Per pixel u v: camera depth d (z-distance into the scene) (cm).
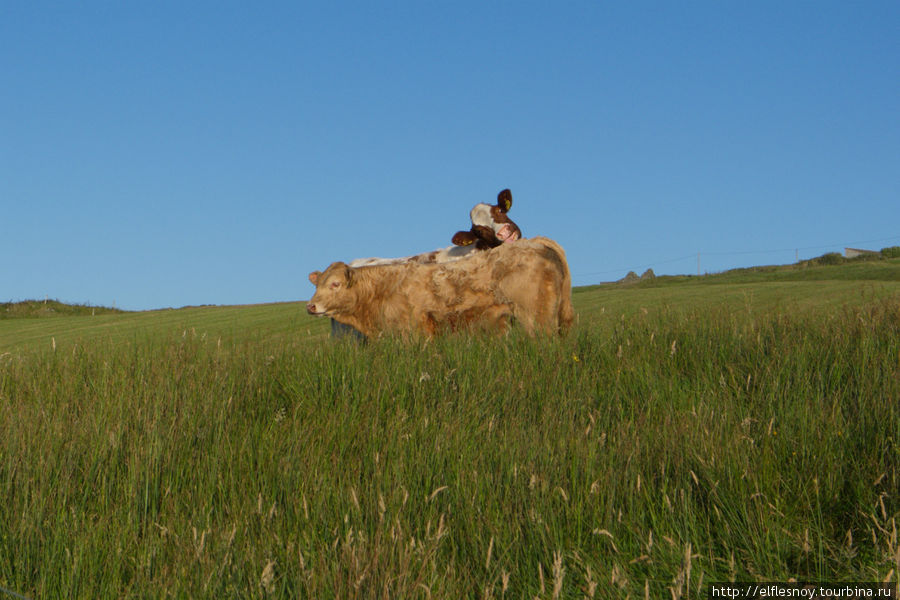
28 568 366
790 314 864
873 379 572
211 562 354
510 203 950
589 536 399
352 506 402
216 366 717
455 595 343
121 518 414
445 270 895
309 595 328
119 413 561
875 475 432
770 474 435
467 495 415
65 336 1895
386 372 673
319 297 912
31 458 479
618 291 2461
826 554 381
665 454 464
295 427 542
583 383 657
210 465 480
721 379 620
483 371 690
